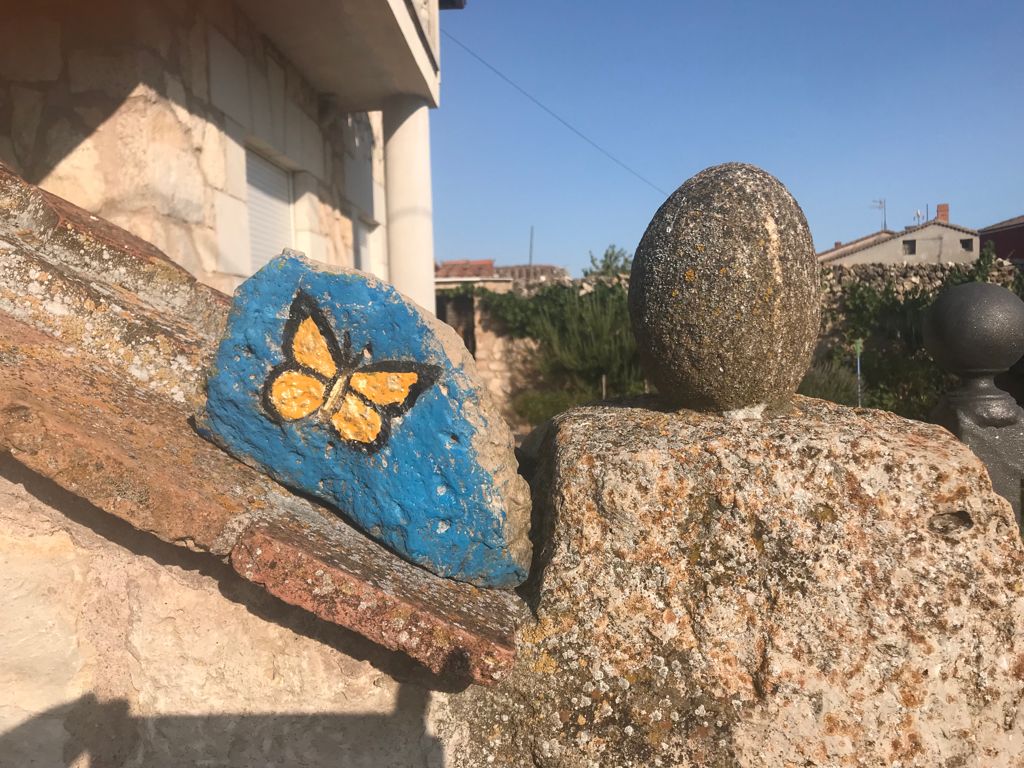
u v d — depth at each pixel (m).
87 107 1.35
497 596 0.71
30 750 0.70
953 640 0.62
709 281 0.72
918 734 0.61
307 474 0.71
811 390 2.47
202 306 1.06
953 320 1.39
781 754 0.62
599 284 3.44
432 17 2.44
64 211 1.05
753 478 0.66
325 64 2.14
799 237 0.74
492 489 0.67
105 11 1.33
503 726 0.66
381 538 0.70
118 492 0.61
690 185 0.77
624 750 0.63
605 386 3.17
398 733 0.67
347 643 0.67
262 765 0.69
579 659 0.65
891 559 0.63
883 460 0.65
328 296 0.67
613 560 0.67
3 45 1.35
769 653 0.63
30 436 0.59
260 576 0.61
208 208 1.58
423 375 0.66
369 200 3.08
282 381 0.69
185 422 0.77
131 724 0.70
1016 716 0.62
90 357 0.81
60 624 0.69
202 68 1.56
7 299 0.82
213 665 0.69
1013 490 1.37
